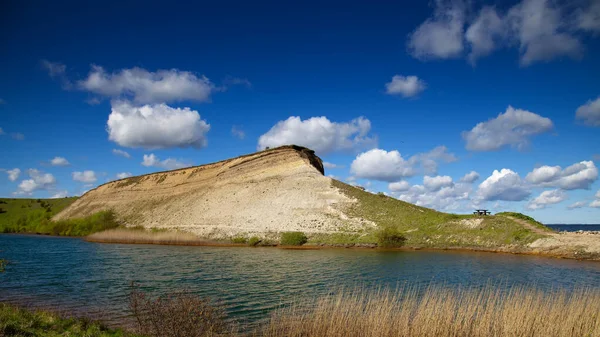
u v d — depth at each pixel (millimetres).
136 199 116125
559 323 18141
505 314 18031
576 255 49156
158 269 41000
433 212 74625
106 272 38812
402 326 17516
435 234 64500
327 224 74812
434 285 30781
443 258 50000
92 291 29016
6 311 17859
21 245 70062
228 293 28422
